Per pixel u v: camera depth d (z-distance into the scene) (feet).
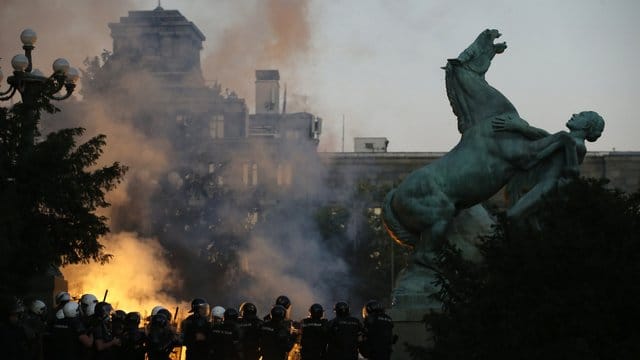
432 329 65.21
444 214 86.48
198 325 80.02
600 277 60.75
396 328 83.51
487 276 64.23
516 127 86.38
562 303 59.88
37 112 100.32
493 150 86.58
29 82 103.40
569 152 84.84
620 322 60.08
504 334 61.26
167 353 77.56
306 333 79.51
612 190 65.98
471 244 87.04
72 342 71.82
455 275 65.62
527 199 83.51
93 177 98.58
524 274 62.13
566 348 58.90
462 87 88.28
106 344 73.46
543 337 60.59
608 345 59.72
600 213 62.95
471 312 62.59
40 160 93.45
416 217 87.04
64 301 74.69
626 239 61.77
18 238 85.25
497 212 65.77
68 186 94.79
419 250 87.15
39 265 84.69
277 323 80.53
